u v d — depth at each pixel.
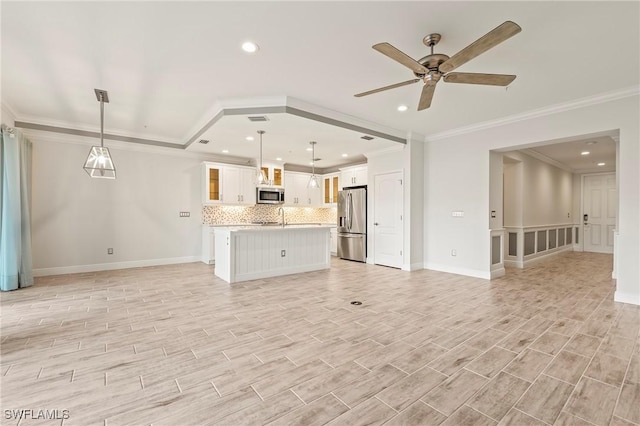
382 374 1.99
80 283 4.41
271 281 4.65
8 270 3.93
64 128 4.88
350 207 6.89
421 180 5.70
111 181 5.43
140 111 4.32
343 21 2.30
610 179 8.15
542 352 2.29
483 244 4.87
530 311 3.24
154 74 3.16
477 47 1.97
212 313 3.17
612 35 2.45
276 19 2.28
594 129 3.71
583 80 3.27
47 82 3.35
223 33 2.46
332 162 7.73
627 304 3.47
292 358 2.21
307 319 3.01
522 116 4.33
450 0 2.07
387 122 4.84
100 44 2.62
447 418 1.57
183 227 6.25
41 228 4.80
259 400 1.71
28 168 4.46
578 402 1.69
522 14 2.21
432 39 2.49
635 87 3.39
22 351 2.28
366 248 6.59
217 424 1.52
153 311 3.22
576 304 3.48
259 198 6.99
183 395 1.75
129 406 1.65
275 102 3.78
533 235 6.51
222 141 5.33
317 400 1.72
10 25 2.34
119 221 5.51
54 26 2.36
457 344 2.44
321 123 4.20
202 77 3.24
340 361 2.16
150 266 5.79
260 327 2.79
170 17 2.25
